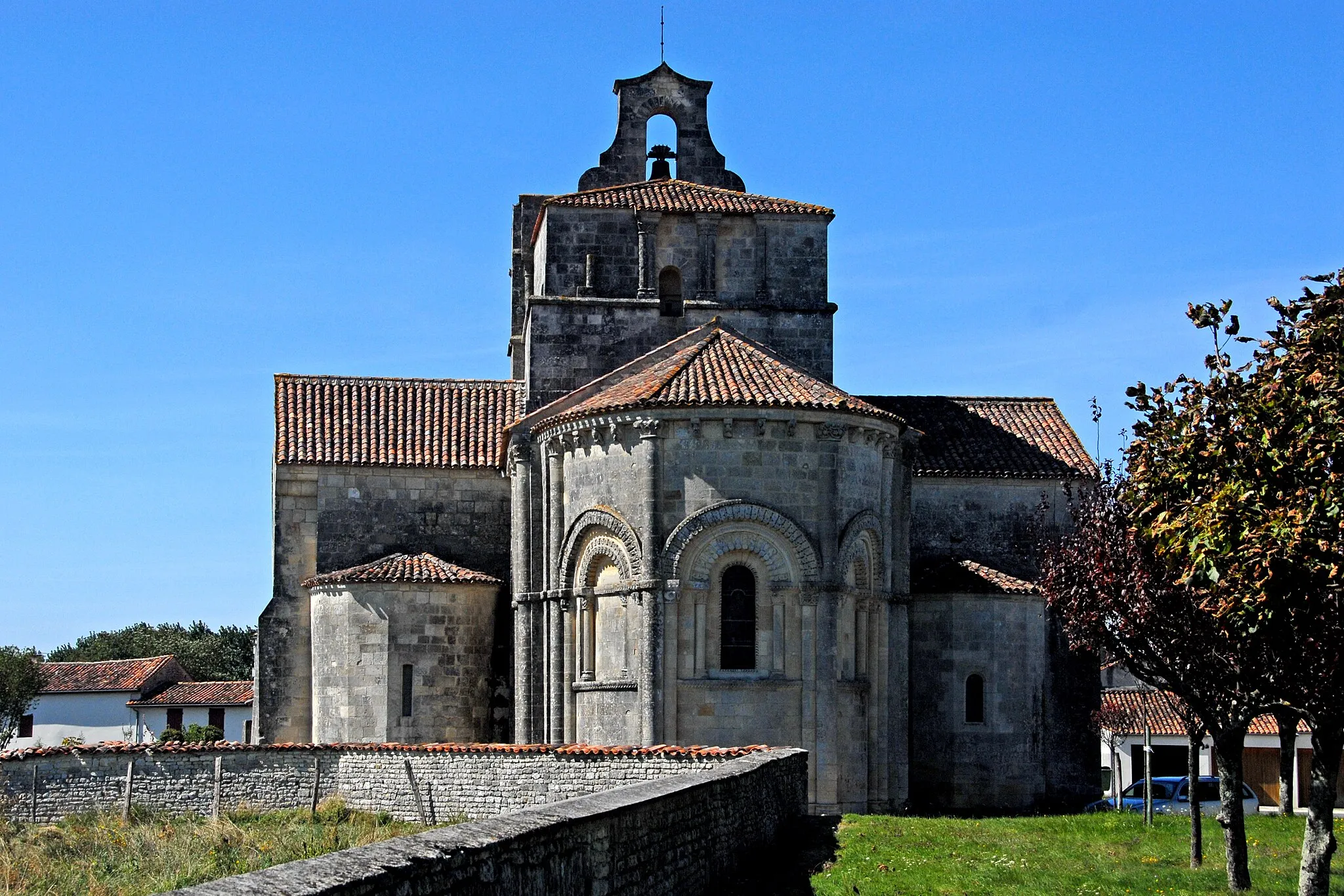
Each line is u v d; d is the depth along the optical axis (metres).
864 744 39.44
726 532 37.91
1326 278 21.97
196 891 11.00
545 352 44.62
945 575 46.03
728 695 37.47
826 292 46.06
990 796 44.69
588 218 45.44
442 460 48.31
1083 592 27.56
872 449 39.94
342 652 44.34
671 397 37.91
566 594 39.81
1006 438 49.91
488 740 44.72
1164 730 61.72
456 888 13.46
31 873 26.66
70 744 41.00
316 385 50.88
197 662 120.31
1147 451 23.64
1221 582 20.89
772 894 23.08
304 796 38.75
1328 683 21.59
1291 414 21.08
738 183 51.50
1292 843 31.89
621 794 19.56
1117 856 28.75
